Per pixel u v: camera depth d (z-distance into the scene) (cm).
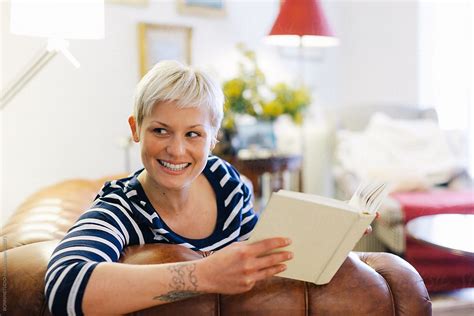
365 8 465
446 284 282
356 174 363
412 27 437
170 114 106
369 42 465
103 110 330
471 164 402
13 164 296
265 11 421
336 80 474
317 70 459
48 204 177
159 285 84
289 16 255
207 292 86
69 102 315
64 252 91
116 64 335
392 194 334
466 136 395
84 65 320
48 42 170
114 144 335
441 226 243
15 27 164
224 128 348
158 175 110
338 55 474
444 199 317
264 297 92
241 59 406
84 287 84
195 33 379
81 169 322
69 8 166
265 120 366
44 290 97
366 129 406
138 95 109
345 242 87
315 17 256
